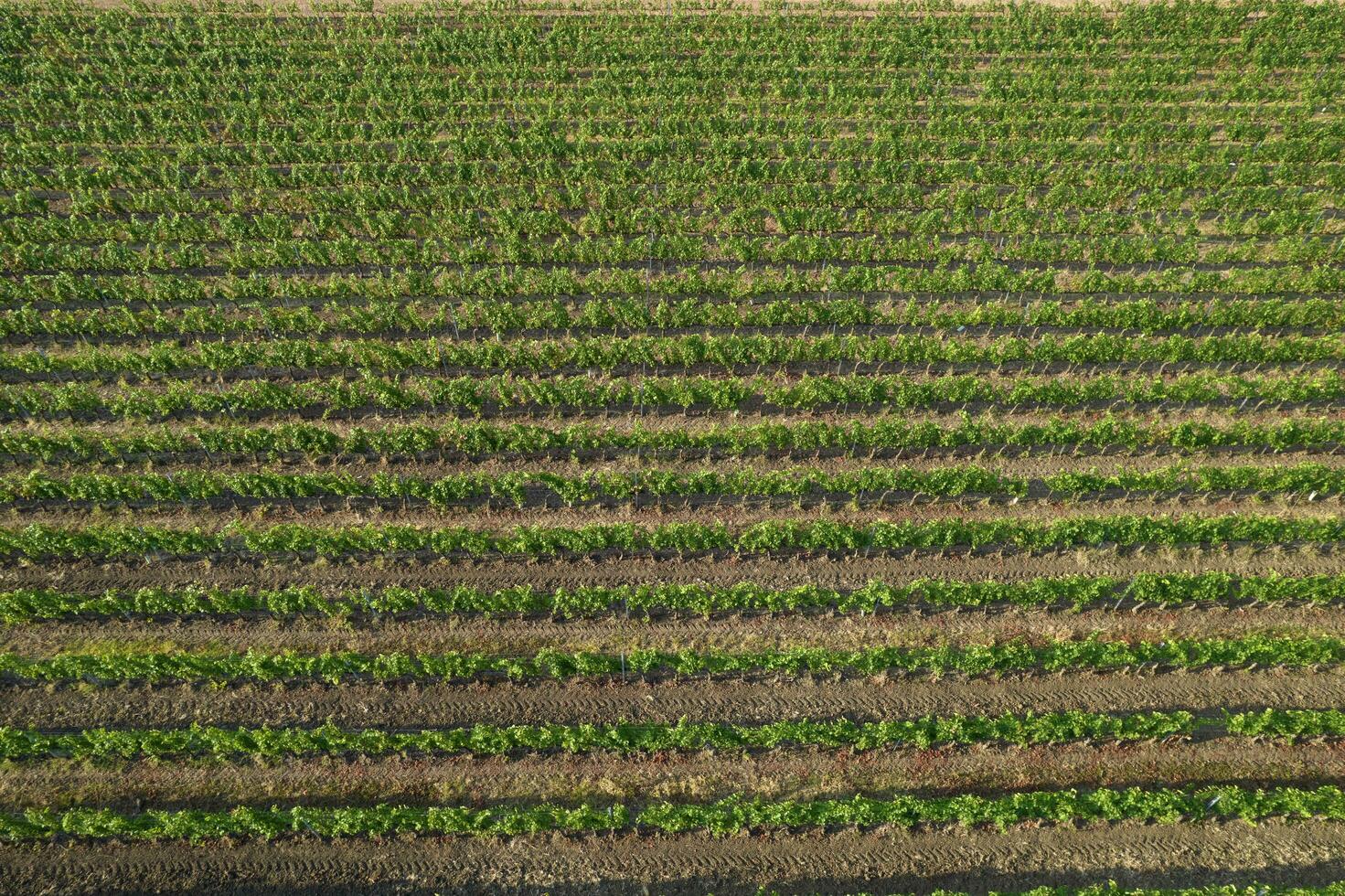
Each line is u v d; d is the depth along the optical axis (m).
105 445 35.56
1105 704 29.98
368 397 38.34
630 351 39.75
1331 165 48.16
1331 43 57.47
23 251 42.75
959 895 25.81
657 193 48.38
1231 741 29.12
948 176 48.72
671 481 34.88
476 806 27.61
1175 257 44.38
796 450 37.47
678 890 26.14
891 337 41.50
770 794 27.98
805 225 46.50
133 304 42.41
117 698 29.69
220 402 37.72
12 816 26.92
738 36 58.72
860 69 56.72
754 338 39.66
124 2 60.03
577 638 31.38
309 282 43.47
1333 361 40.38
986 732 28.41
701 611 31.64
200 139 50.50
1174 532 33.34
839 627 31.78
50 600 30.56
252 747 27.97
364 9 60.03
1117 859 26.61
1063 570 33.44
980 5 62.44
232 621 31.56
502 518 34.84
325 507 35.06
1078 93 54.62
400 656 29.59
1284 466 35.97
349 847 26.72
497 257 44.78
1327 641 30.38
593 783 28.09
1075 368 40.38
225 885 26.00
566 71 55.16
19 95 52.84
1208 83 56.22
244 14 59.88
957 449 37.56
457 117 53.03
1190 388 37.88
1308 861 26.59
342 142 50.50
